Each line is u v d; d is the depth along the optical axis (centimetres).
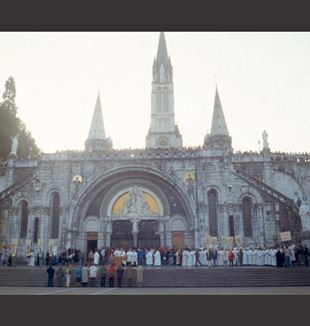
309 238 3219
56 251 3581
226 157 3859
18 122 5644
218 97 7238
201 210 3741
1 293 1981
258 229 3647
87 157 3956
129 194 3969
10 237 3806
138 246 3838
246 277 2545
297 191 3925
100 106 8019
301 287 2348
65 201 3856
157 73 8944
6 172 4122
